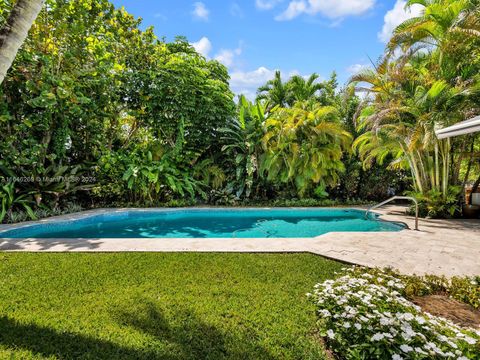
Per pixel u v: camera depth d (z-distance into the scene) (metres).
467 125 3.21
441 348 2.06
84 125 10.10
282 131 11.68
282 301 3.18
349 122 13.65
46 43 8.66
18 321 2.69
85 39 9.92
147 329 2.62
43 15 8.55
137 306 3.02
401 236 6.45
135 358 2.23
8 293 3.29
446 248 5.41
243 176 12.83
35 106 8.06
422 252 5.13
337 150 12.10
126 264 4.36
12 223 7.56
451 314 2.88
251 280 3.79
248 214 10.98
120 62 11.37
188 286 3.56
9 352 2.24
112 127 11.66
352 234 6.68
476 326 2.67
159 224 9.26
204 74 12.45
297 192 12.78
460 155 9.52
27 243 5.65
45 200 9.05
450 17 8.66
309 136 11.98
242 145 12.74
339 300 2.70
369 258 4.77
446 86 8.46
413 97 9.34
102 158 10.27
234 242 5.86
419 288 3.33
